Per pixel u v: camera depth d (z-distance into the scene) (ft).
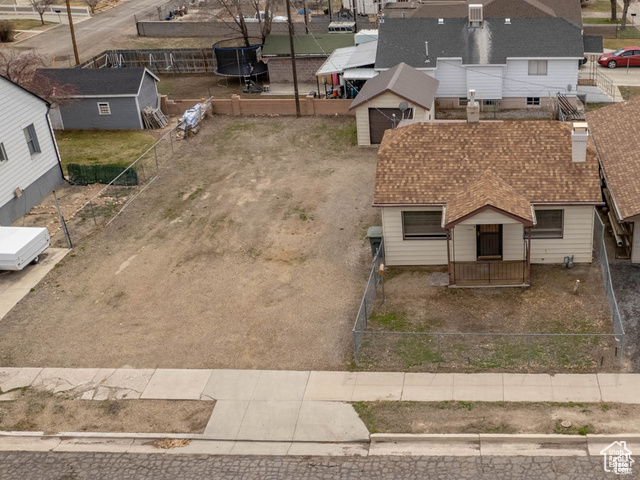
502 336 76.43
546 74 150.82
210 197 116.57
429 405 67.56
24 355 79.77
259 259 96.78
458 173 89.45
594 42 158.30
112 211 113.29
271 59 176.04
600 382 68.28
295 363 75.25
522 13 173.68
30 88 145.18
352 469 61.52
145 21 247.70
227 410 69.62
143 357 78.18
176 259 98.02
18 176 112.06
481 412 66.03
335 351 76.59
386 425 65.62
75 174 124.36
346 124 146.82
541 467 59.67
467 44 153.89
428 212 88.89
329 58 169.17
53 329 84.12
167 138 144.87
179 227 107.04
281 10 260.42
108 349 79.92
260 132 145.18
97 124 153.38
